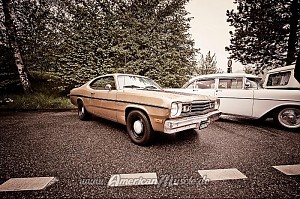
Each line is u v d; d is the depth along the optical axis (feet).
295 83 16.20
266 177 7.55
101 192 6.48
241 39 38.19
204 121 10.80
